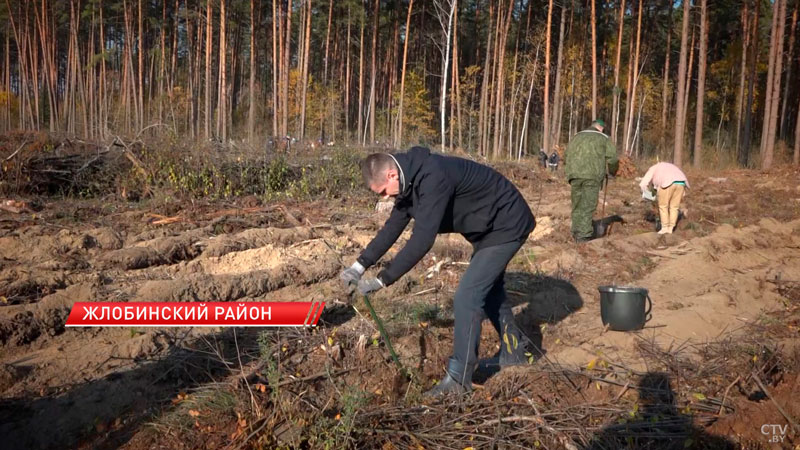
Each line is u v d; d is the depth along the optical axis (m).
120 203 9.05
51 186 9.66
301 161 11.77
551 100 37.28
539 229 8.47
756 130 35.50
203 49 41.56
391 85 37.03
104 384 3.51
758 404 3.11
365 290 3.23
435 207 3.10
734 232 8.05
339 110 35.41
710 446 2.82
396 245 6.96
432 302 5.11
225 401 3.20
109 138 10.64
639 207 10.89
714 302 5.09
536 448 2.89
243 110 40.66
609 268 6.41
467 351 3.37
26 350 4.01
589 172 7.44
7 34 44.97
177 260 6.20
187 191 9.43
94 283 5.11
